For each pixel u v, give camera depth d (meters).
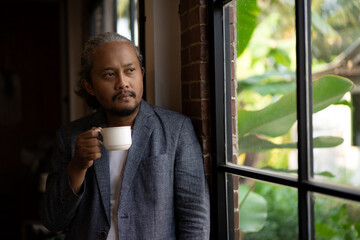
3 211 4.71
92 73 1.30
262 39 1.45
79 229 1.35
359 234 0.94
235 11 1.47
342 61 1.00
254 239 1.35
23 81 4.86
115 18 2.80
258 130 1.34
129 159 1.32
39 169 4.65
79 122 1.48
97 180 1.33
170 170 1.34
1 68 4.77
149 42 1.75
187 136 1.39
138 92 1.30
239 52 1.47
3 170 4.80
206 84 1.53
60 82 4.94
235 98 1.46
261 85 1.38
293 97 1.24
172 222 1.35
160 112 1.43
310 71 1.09
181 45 1.69
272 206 1.25
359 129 0.94
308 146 1.09
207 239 1.34
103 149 1.36
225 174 1.50
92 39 1.34
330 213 1.01
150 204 1.31
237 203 1.44
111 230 1.33
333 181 1.00
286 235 1.21
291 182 1.12
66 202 1.29
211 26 1.49
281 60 1.36
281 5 1.38
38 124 4.92
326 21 1.04
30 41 4.86
